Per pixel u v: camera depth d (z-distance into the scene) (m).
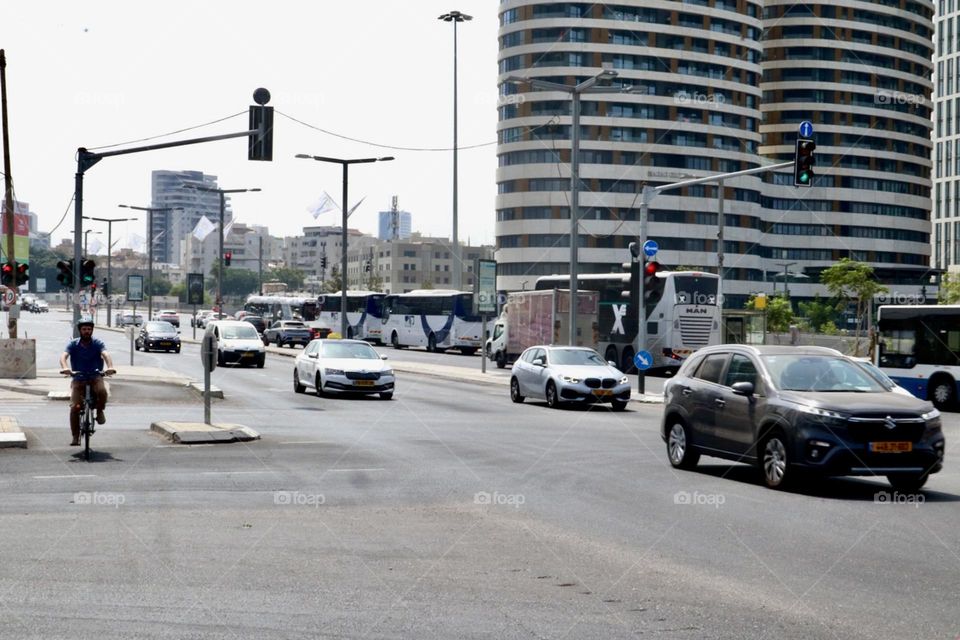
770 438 22.52
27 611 11.71
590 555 15.22
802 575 13.91
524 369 50.38
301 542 16.02
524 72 188.88
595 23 186.62
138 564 14.26
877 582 13.49
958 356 48.00
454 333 112.38
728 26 196.12
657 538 16.59
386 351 117.12
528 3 188.38
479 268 71.69
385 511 19.09
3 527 16.88
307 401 47.94
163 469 24.20
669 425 26.50
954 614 11.85
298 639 10.72
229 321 80.75
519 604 12.27
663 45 190.00
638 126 189.00
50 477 22.64
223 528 17.09
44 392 48.12
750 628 11.22
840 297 149.38
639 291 54.84
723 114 195.62
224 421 36.78
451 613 11.82
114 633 10.84
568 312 75.38
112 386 52.59
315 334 138.62
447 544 16.00
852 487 22.92
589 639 10.77
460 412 43.72
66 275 52.25
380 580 13.49
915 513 19.22
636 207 189.50
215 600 12.32
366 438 32.22
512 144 190.25
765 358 23.69
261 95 42.97
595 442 32.25
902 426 21.17
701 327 73.75
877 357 52.03
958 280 145.50
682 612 11.91
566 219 186.75
